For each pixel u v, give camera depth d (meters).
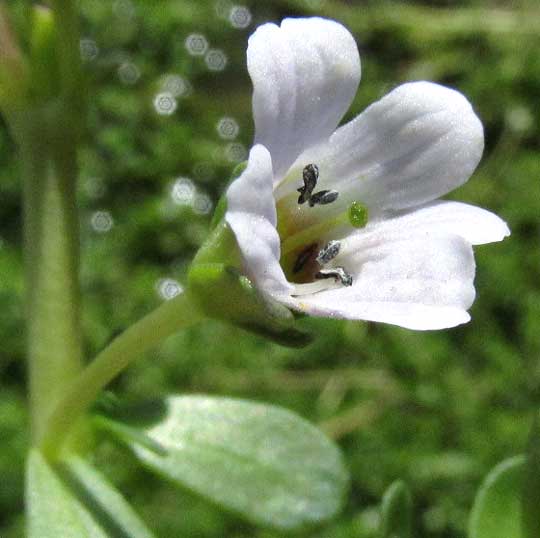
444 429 0.07
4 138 0.08
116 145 0.08
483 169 0.08
